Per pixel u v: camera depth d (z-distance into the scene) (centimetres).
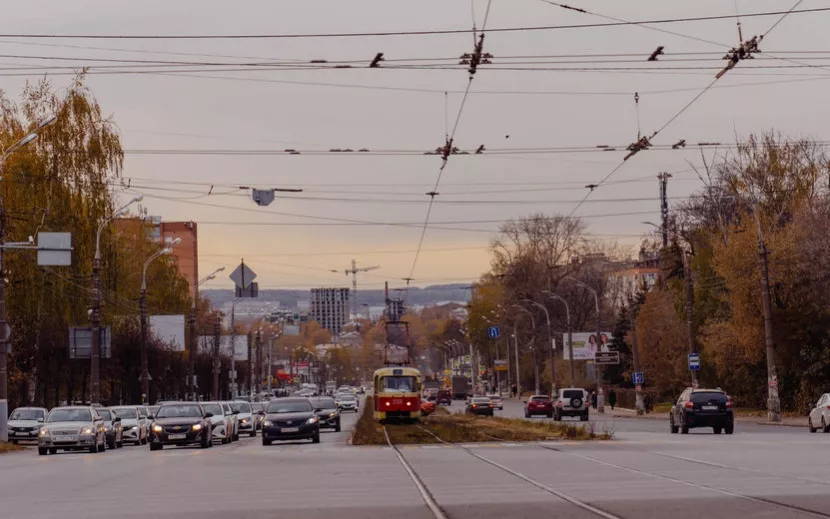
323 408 6325
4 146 5772
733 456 2852
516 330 12800
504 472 2473
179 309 9750
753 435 4353
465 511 1659
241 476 2562
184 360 10231
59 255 4450
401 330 11006
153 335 8881
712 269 7969
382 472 2594
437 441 4316
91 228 6006
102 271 6206
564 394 7375
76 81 6103
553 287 11900
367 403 11931
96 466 3234
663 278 10206
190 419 4472
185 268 16388
